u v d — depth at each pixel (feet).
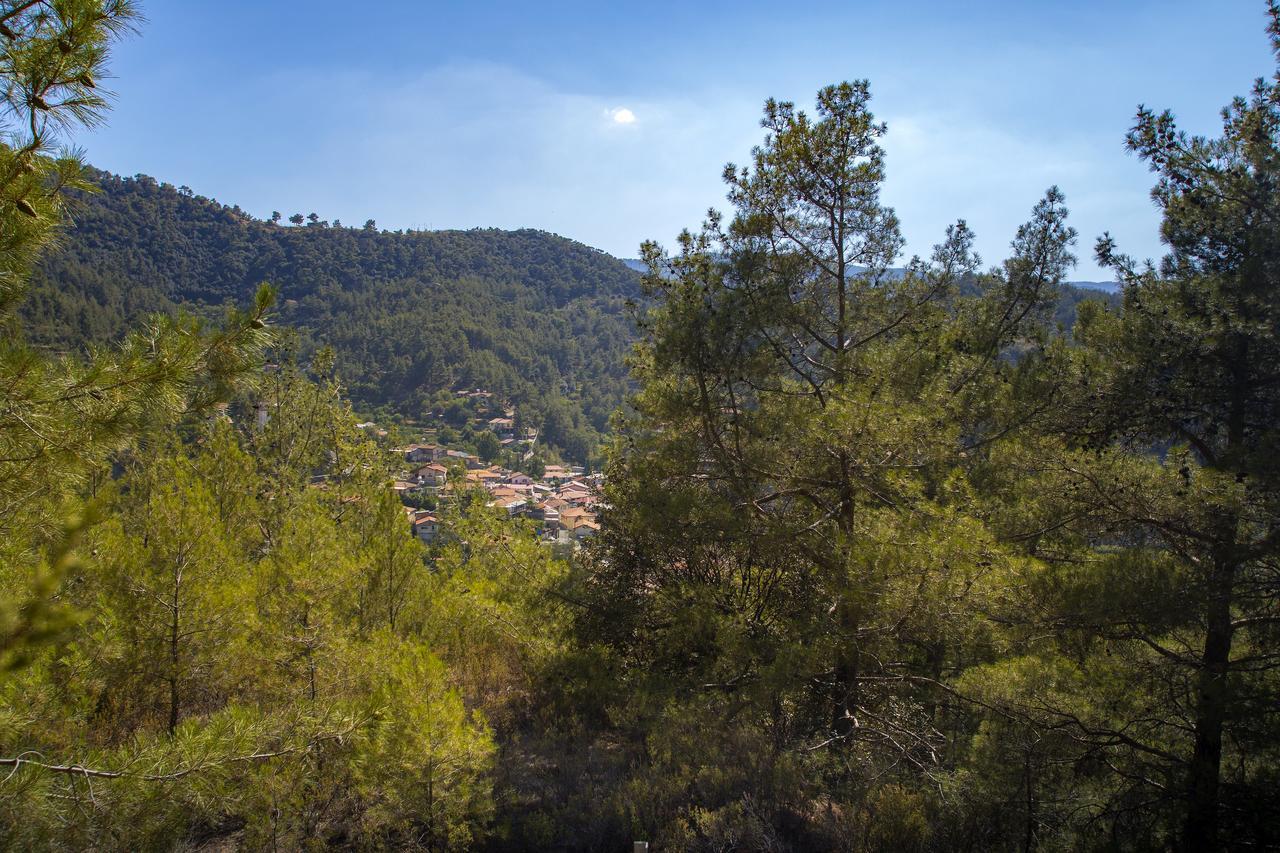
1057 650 22.74
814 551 26.40
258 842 16.11
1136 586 21.03
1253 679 20.17
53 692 15.30
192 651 19.47
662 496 27.14
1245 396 22.80
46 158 11.12
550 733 24.02
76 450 11.51
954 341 31.30
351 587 23.39
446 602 28.78
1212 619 21.12
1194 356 22.62
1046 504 24.90
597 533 31.91
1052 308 32.86
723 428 27.99
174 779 13.00
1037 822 20.95
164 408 12.20
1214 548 21.38
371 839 17.48
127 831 12.69
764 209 29.12
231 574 21.53
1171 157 24.16
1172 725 22.50
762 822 19.01
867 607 23.07
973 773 21.98
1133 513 23.11
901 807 19.56
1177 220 24.31
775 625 27.40
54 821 11.93
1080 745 22.21
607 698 25.75
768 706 23.17
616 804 19.39
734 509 27.43
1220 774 22.20
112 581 18.56
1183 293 23.32
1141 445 24.97
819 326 30.48
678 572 29.60
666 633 27.53
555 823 19.08
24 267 11.23
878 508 26.81
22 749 13.06
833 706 26.96
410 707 17.95
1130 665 22.41
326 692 19.84
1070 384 25.79
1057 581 22.26
